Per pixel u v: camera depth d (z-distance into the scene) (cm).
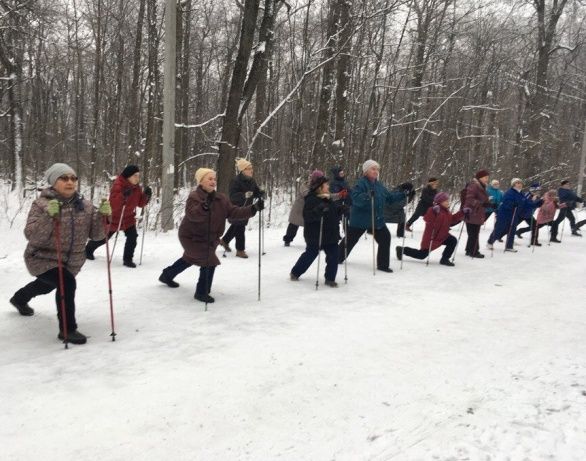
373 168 786
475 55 2127
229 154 1232
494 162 2666
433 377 397
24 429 313
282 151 2511
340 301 623
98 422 322
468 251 1000
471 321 555
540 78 2372
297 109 1995
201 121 2764
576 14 2533
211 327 511
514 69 2497
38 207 447
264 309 579
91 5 2330
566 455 278
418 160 2394
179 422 324
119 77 2070
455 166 2209
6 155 2614
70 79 3198
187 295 629
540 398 353
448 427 316
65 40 2217
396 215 1073
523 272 858
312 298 632
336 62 1493
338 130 1495
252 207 603
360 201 775
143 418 328
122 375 392
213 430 316
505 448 288
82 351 443
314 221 686
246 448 297
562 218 1291
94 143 1942
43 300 589
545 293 704
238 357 431
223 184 1238
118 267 771
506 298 668
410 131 2072
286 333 496
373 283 729
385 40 1814
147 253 873
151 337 480
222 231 599
